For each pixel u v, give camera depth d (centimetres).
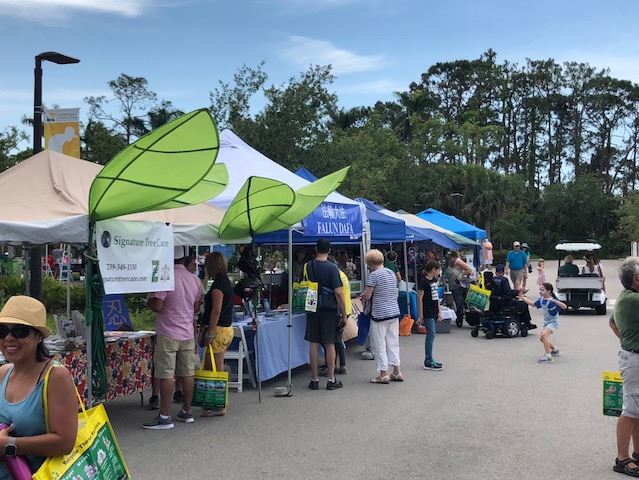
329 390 857
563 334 1416
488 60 9031
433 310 1004
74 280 2148
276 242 1150
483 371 982
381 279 899
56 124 962
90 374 568
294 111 2755
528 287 2775
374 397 811
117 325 827
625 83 9056
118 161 493
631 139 9212
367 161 4028
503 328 1353
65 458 289
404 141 7462
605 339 1327
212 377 706
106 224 566
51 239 535
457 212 6788
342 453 579
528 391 835
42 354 296
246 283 849
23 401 285
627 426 511
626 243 6838
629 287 507
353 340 1284
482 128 7256
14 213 554
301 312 1014
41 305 298
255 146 2736
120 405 790
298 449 593
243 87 2822
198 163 516
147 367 751
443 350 1203
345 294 975
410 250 1988
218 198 888
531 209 8206
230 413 735
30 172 639
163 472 531
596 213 7931
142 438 633
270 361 873
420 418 703
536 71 9069
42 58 988
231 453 582
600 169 9225
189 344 688
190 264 725
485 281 1380
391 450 587
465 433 642
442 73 9138
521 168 9038
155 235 630
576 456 565
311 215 894
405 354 1153
